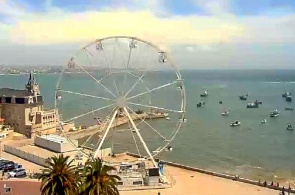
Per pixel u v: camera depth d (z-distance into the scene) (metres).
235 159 144.75
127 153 137.88
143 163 110.94
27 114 159.62
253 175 123.12
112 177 59.56
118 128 197.00
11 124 160.88
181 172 113.81
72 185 58.09
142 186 97.00
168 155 150.00
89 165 60.34
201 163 138.62
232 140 180.88
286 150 159.88
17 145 134.25
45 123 165.50
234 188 99.06
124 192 93.69
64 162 59.84
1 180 94.81
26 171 106.00
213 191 96.12
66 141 124.25
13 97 160.50
